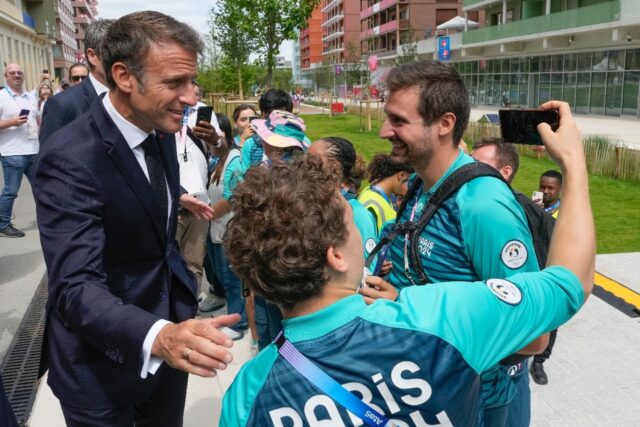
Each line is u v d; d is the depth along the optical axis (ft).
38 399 12.73
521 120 5.67
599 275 20.25
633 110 95.55
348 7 324.60
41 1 176.14
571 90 112.16
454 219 6.45
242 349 15.02
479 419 5.14
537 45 120.26
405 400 4.05
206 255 17.34
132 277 7.83
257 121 13.87
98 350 7.46
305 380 4.12
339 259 4.29
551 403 12.71
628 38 92.43
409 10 227.61
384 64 232.12
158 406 8.84
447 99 6.53
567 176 5.05
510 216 6.21
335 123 101.40
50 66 193.47
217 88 88.38
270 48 54.54
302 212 4.16
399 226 6.92
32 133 25.90
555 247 4.87
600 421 12.09
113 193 7.27
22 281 20.42
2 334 16.33
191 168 14.82
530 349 5.87
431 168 6.87
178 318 8.56
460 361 4.12
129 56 6.93
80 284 6.49
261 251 4.15
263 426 4.18
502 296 4.38
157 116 7.20
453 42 154.71
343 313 4.27
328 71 181.47
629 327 16.14
